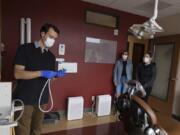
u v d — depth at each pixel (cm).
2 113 119
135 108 123
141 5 340
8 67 287
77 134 261
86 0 334
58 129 277
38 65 163
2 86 119
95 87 372
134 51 469
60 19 321
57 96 333
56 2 314
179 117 360
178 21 368
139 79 353
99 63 371
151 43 442
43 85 168
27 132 162
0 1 259
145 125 118
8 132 118
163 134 119
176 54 367
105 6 361
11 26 284
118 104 146
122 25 389
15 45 290
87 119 330
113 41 382
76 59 345
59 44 324
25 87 158
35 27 302
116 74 373
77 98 327
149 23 134
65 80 338
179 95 366
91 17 355
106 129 283
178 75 369
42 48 167
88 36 352
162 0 301
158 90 418
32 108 164
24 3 290
